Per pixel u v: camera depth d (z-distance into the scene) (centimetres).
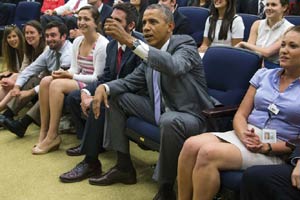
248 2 420
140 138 223
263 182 155
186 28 369
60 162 270
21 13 568
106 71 273
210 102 217
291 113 181
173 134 199
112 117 232
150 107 227
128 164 239
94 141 243
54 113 282
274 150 176
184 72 206
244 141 179
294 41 181
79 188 235
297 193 155
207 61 235
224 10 341
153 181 245
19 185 238
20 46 356
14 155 280
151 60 197
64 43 323
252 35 329
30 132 326
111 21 197
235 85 221
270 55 300
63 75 286
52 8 562
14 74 346
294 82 185
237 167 172
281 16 310
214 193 173
